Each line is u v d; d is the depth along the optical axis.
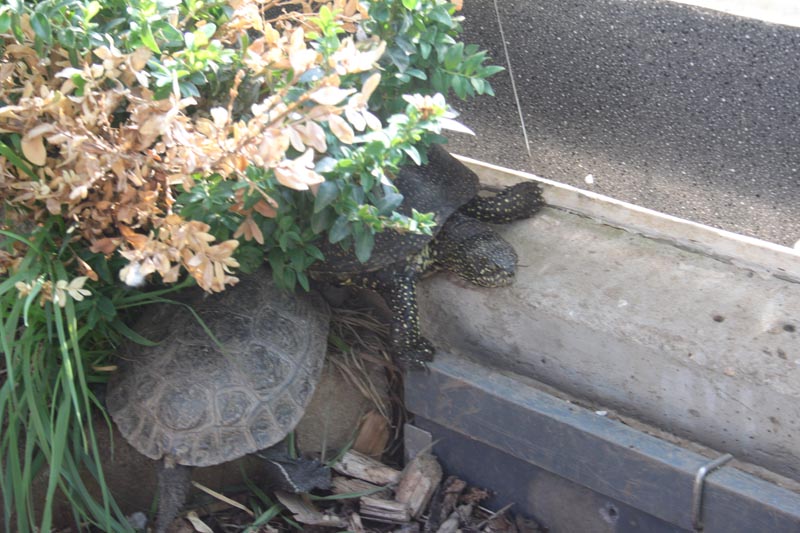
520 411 1.01
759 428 0.96
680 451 0.96
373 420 1.08
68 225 0.94
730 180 1.08
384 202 0.93
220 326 1.00
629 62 1.09
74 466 0.96
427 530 1.03
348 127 0.86
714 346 0.97
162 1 0.90
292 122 0.86
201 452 0.97
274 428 0.99
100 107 0.88
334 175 0.91
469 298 1.05
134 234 0.90
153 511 1.02
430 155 1.06
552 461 1.00
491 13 1.13
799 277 1.00
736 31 1.04
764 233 1.09
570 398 1.03
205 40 0.90
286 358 1.00
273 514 1.02
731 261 1.02
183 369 0.99
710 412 0.97
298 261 0.97
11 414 0.93
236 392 0.98
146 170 0.88
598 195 1.10
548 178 1.16
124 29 0.93
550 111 1.14
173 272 0.89
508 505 1.04
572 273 1.03
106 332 1.00
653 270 1.02
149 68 0.93
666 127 1.09
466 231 1.04
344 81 0.94
